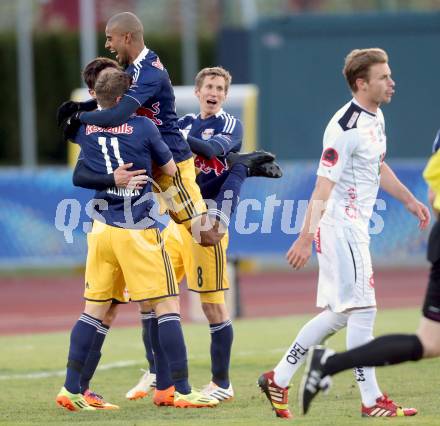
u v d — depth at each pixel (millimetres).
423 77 80438
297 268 23078
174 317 26000
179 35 126625
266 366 33938
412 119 80750
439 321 20578
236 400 27469
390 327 43594
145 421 23734
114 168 25359
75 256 67812
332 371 20672
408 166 68875
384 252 69062
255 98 75125
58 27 128625
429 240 20797
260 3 86188
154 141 25516
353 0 83875
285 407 23984
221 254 27734
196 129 28609
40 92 128375
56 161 131250
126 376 32781
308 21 80312
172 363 26094
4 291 67875
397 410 23719
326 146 23219
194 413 25281
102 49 118812
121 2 124062
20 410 26453
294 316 53062
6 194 68188
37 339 44344
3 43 129375
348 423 22312
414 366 32312
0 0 132625
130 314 55281
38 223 68062
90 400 26875
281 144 80562
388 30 80188
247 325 47406
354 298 23281
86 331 26016
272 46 80562
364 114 23375
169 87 26516
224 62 86750
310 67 80312
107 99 25453
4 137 130875
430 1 82938
